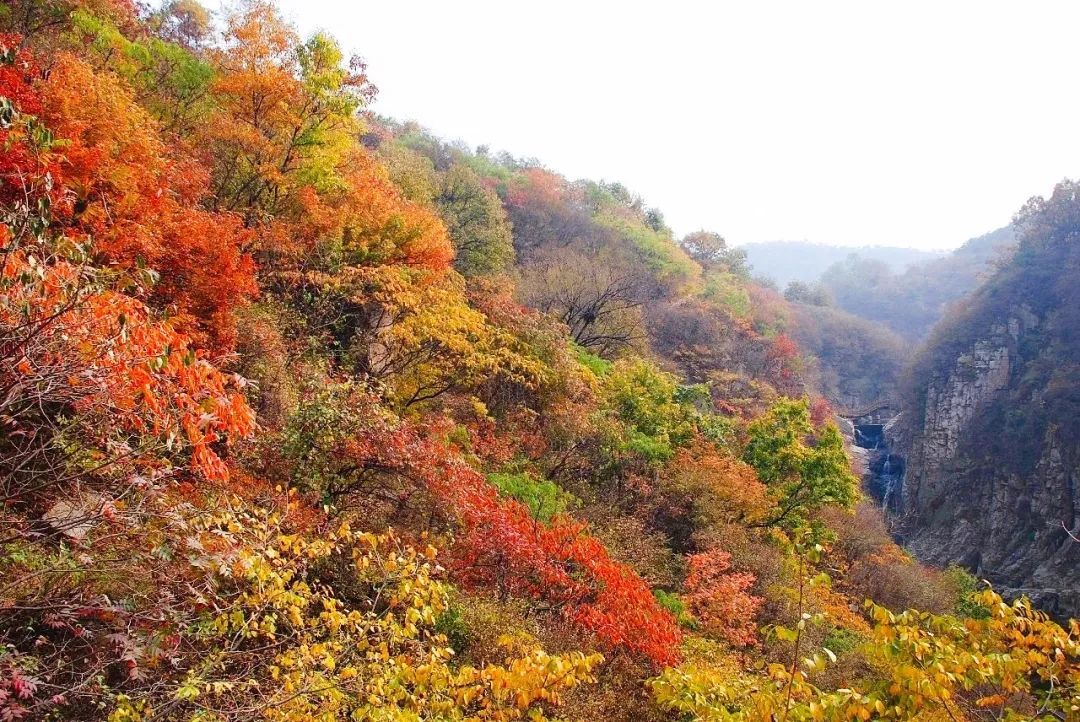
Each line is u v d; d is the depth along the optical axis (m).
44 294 3.80
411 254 17.53
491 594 8.50
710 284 53.34
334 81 15.60
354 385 10.15
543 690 4.42
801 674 4.04
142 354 4.04
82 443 4.28
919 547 55.72
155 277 4.48
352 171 18.53
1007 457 54.00
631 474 16.58
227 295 10.34
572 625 8.99
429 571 5.15
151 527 4.40
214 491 6.38
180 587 4.54
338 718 4.40
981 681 3.92
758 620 13.35
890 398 76.38
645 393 21.11
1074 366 53.53
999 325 63.41
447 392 16.62
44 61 11.64
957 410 61.38
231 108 15.73
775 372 47.38
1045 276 63.75
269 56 15.68
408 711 4.17
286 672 4.50
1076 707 3.66
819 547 4.41
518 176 53.59
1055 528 47.41
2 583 3.90
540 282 30.75
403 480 8.90
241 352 10.59
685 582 13.27
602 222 50.75
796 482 20.27
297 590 4.81
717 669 9.42
